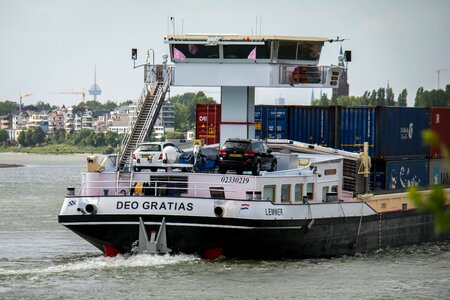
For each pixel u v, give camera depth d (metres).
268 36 114.00
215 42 113.62
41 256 115.62
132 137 114.94
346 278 96.19
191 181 103.12
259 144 108.81
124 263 99.56
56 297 84.38
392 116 145.50
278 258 104.31
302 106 152.38
